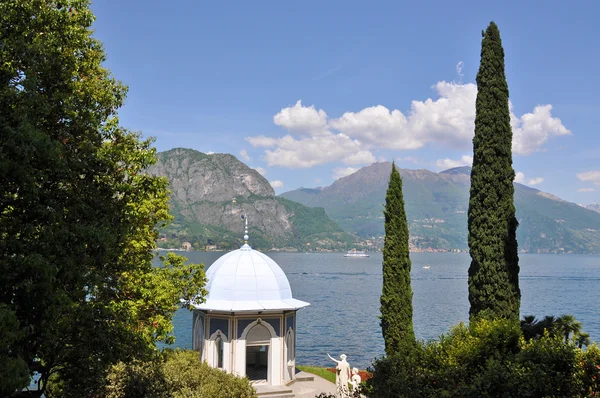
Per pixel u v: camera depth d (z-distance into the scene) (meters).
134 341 17.81
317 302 108.12
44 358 15.51
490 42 24.94
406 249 30.62
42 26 15.95
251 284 29.00
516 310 23.25
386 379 19.34
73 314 15.15
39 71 15.05
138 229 23.73
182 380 22.06
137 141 20.95
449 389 17.34
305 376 30.73
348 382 27.61
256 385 28.27
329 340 65.94
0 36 14.48
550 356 16.47
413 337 29.78
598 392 15.33
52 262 14.02
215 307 27.86
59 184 15.60
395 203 30.83
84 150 16.28
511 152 24.36
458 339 20.70
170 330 24.20
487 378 16.48
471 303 24.25
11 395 11.73
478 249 23.86
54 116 15.87
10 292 13.09
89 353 15.67
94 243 14.85
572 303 107.62
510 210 23.77
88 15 17.20
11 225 14.27
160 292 23.44
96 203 16.64
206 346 28.34
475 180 24.41
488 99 24.56
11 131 12.41
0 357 11.62
